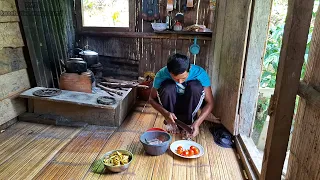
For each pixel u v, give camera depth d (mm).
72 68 2779
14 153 2068
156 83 2307
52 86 3109
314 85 1000
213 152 2162
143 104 3242
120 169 1826
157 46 3537
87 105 2477
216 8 2887
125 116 2832
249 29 2008
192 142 2207
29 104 2729
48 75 3029
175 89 2230
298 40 982
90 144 2236
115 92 2885
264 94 2719
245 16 2004
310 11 949
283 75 1026
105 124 2613
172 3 3248
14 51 2611
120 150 1994
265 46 2041
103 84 3213
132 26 3510
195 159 2041
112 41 3652
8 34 2506
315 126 988
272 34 2625
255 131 2775
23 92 2668
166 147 2070
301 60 1004
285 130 1091
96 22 3725
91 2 3615
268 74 2736
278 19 2811
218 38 2645
